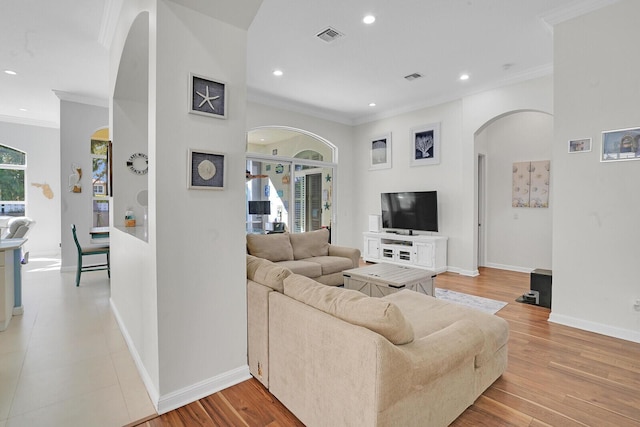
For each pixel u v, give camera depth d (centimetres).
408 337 151
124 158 370
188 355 195
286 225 625
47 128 743
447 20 318
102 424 175
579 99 298
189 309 195
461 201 535
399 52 386
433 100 562
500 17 313
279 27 331
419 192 570
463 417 181
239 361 218
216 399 198
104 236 495
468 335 175
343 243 699
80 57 400
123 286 296
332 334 151
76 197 561
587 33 292
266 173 601
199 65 196
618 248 281
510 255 580
